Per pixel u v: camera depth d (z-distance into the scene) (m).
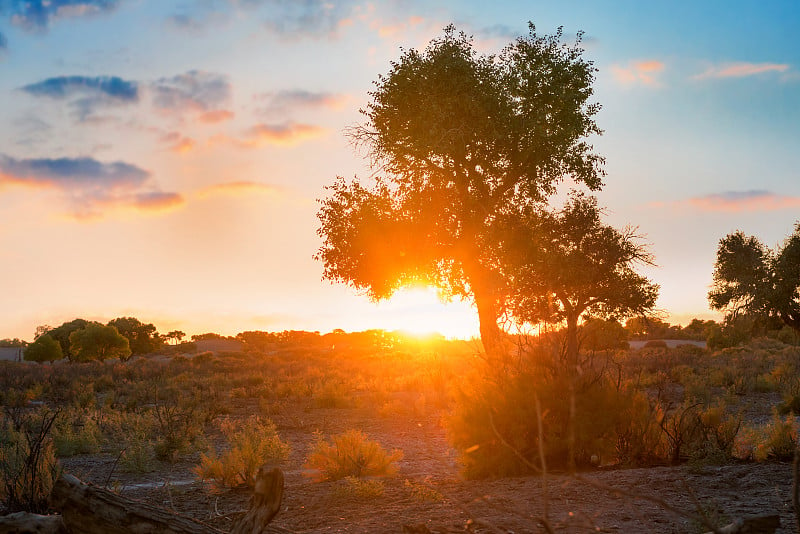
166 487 9.48
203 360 58.84
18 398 23.84
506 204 31.66
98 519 4.68
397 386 28.84
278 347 126.44
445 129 29.61
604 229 36.22
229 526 6.30
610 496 7.08
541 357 9.57
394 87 31.08
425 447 14.66
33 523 5.05
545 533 5.40
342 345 115.69
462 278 30.05
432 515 6.49
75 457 14.07
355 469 10.16
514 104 30.80
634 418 10.06
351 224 31.12
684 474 8.40
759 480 7.90
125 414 19.06
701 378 26.81
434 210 30.22
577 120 30.73
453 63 30.30
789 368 27.39
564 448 9.34
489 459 9.17
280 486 4.39
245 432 13.01
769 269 41.88
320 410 22.59
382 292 31.23
